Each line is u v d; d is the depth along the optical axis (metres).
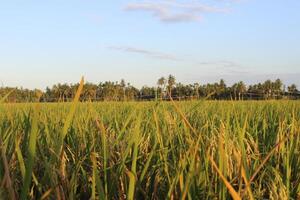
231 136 4.50
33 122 2.02
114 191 3.02
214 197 2.94
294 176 4.03
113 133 4.58
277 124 6.01
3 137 3.39
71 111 2.21
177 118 5.22
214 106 8.00
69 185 2.87
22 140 3.74
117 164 3.33
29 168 2.02
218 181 3.05
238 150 3.67
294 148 4.31
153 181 3.39
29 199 2.87
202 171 3.10
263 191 3.54
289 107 9.23
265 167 3.90
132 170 2.52
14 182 2.95
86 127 4.71
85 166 3.79
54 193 2.73
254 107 9.64
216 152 3.44
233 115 6.79
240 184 2.67
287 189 3.24
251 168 3.67
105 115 7.18
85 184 3.33
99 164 3.64
